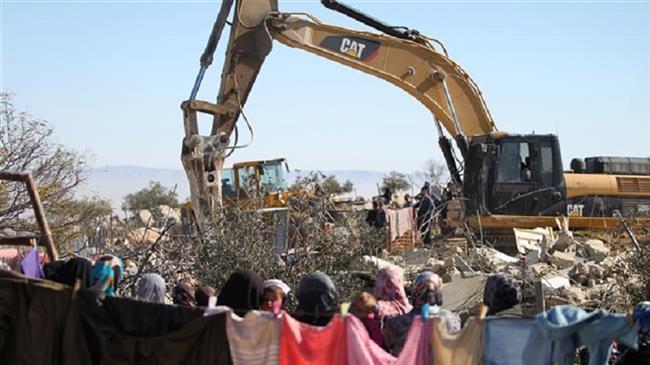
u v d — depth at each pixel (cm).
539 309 784
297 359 589
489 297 714
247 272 718
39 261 792
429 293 661
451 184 2050
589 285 1239
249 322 596
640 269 1094
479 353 563
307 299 677
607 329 541
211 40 1485
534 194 1861
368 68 1895
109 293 726
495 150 1870
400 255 1470
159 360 615
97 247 1359
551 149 1878
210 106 1473
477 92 1969
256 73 1571
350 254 1051
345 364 583
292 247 1070
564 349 551
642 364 606
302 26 1809
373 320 674
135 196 4731
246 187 1148
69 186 1633
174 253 1048
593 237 1705
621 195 1952
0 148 1580
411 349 580
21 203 1538
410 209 1762
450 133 1978
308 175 1137
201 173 1398
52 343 635
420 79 1941
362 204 1697
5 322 639
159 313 620
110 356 620
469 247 1559
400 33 1958
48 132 1620
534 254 1447
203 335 609
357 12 1895
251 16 1577
